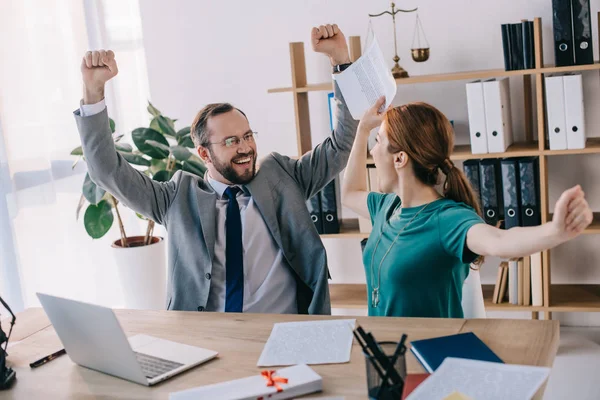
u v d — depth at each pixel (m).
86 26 4.39
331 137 2.75
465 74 3.37
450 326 1.85
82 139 2.48
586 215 1.53
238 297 2.53
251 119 4.09
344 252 4.04
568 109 3.27
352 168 2.44
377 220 2.25
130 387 1.71
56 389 1.75
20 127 4.04
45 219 4.17
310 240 2.58
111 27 4.49
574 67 3.21
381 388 1.47
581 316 3.76
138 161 3.72
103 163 2.50
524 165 3.38
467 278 2.19
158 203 2.62
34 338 2.11
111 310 1.62
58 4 4.27
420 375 1.55
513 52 3.31
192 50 4.08
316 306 2.52
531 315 3.74
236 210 2.59
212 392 1.59
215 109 2.61
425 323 1.89
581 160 3.62
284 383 1.58
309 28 3.89
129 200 2.57
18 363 1.93
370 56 2.34
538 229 1.63
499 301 3.58
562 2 3.21
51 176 4.20
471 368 1.55
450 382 1.49
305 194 2.76
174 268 2.60
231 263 2.55
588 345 3.47
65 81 4.31
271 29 3.94
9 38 4.00
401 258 2.02
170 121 3.88
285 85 4.00
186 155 3.71
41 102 4.16
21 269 3.97
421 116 2.02
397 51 3.77
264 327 2.00
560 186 3.68
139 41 4.55
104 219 3.83
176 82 4.14
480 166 3.47
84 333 1.75
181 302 2.59
